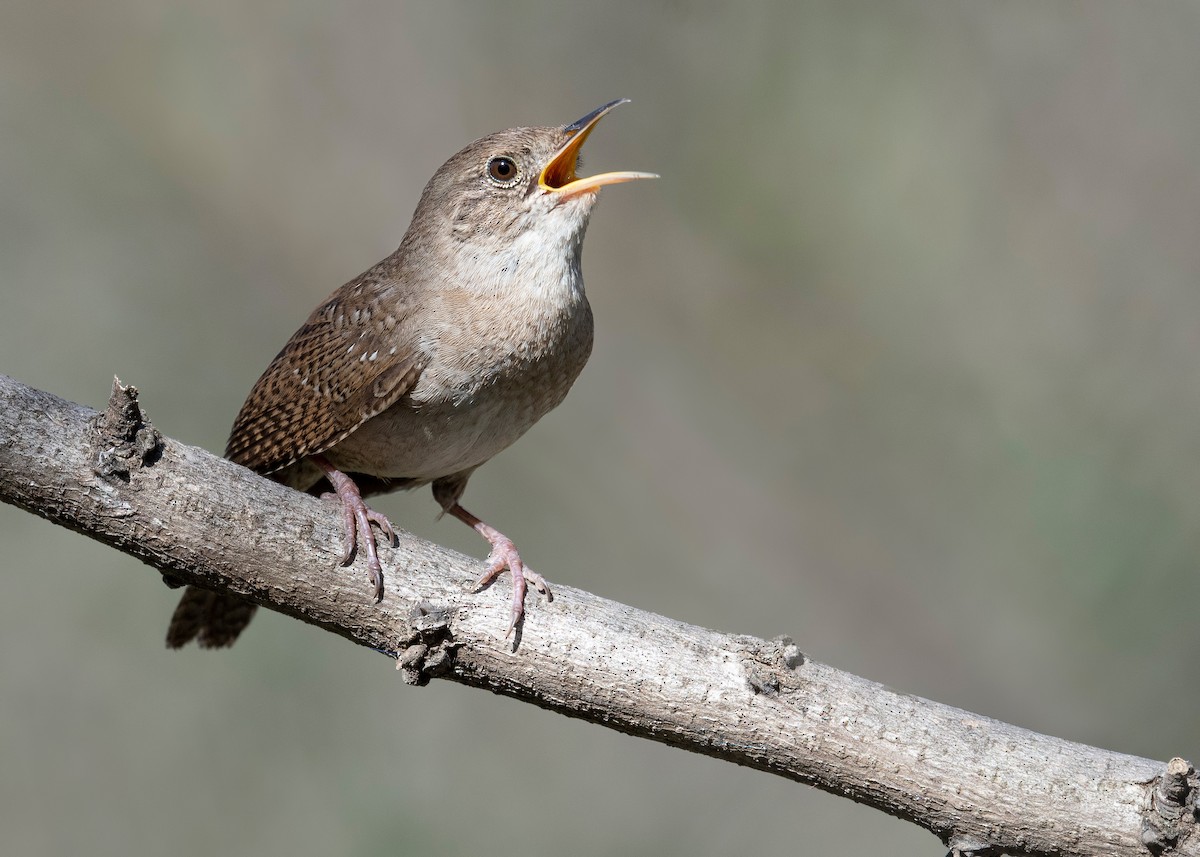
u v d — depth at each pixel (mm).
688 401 12344
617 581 11789
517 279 7105
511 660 5730
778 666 5680
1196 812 5344
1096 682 11141
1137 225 12250
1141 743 10820
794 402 12359
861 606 11727
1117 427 11742
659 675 5664
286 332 12383
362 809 10477
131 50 12836
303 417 7098
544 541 11844
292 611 5770
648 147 12523
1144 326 12039
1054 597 11484
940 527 11906
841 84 12484
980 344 12281
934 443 12133
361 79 12852
